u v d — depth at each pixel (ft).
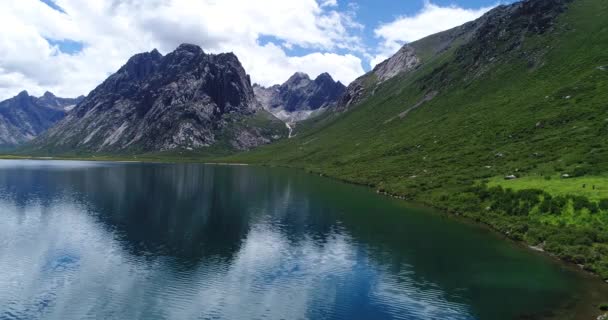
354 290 156.87
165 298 149.59
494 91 560.61
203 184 466.29
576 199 205.26
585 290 146.30
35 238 221.25
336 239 224.53
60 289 156.04
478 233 226.79
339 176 503.20
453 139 454.81
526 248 196.13
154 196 371.15
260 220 271.28
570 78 458.50
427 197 313.53
